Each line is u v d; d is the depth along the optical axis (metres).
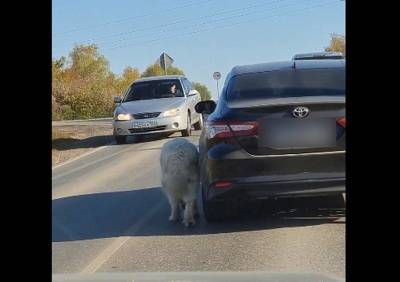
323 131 6.32
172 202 7.32
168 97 18.44
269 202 7.84
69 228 7.28
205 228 6.93
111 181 11.07
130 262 5.71
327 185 6.30
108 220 7.69
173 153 6.98
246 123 6.37
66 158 15.64
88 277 3.42
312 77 6.96
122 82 69.00
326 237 6.18
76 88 44.28
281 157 6.30
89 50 72.75
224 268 5.34
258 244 6.10
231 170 6.35
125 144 17.67
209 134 6.52
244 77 7.14
